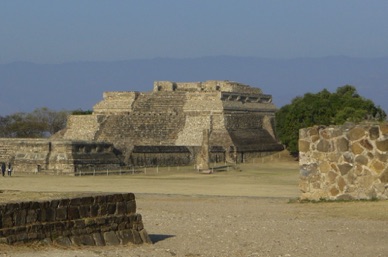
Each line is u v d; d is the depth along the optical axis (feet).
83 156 583.17
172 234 149.69
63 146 578.66
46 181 446.60
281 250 130.21
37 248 117.70
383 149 199.31
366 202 197.77
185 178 485.56
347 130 203.51
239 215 186.50
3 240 114.32
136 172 582.76
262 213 190.60
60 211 123.34
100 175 542.98
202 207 211.20
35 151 595.06
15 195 132.16
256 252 128.16
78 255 114.62
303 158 210.38
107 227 131.23
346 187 203.72
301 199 211.20
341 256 124.98
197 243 137.90
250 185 389.19
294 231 153.28
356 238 143.74
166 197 259.19
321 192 207.51
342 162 204.13
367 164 201.16
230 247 133.39
